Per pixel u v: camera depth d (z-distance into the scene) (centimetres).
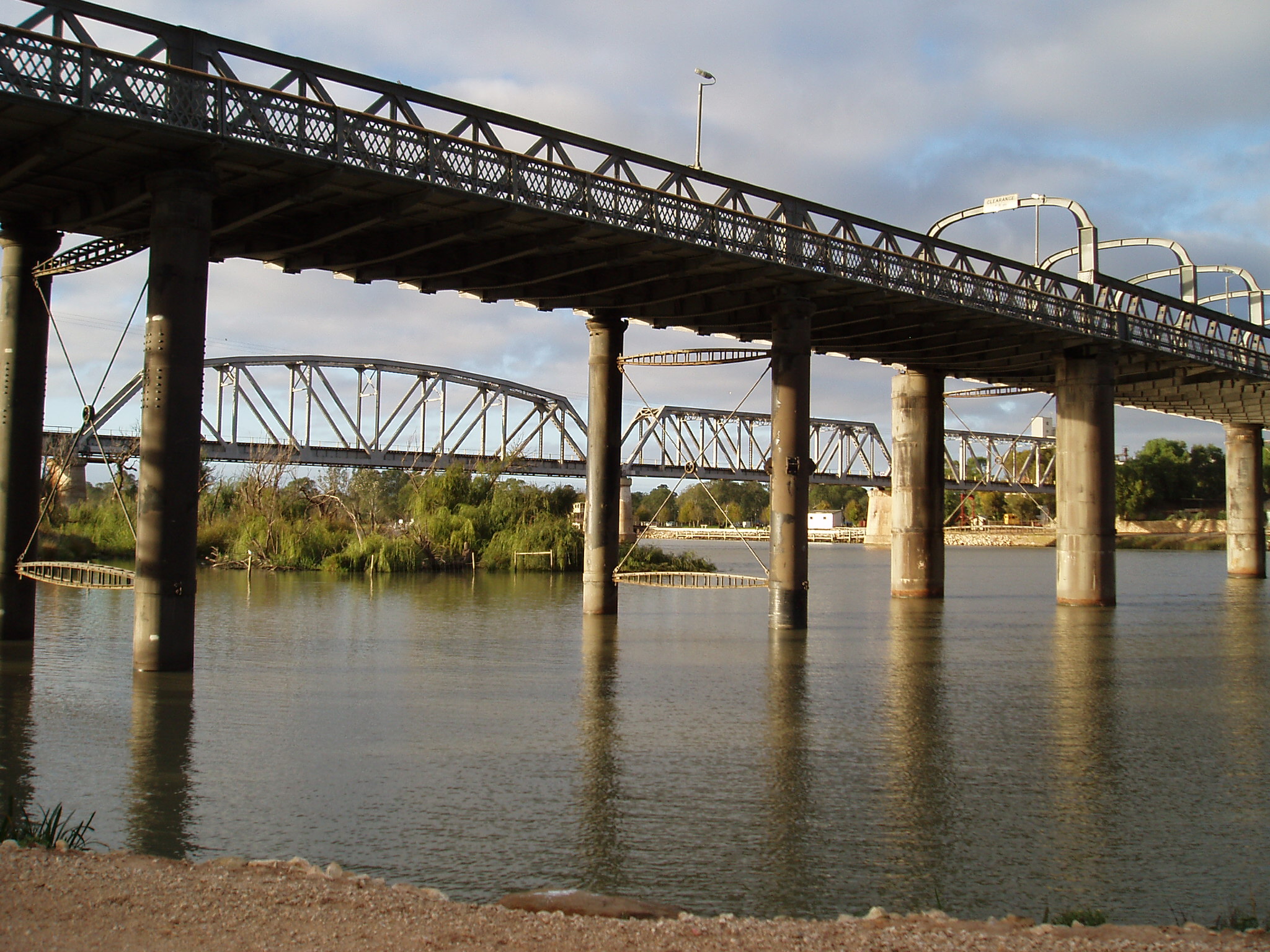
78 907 854
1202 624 3897
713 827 1344
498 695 2264
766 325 3834
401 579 6016
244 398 11094
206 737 1817
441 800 1448
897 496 5041
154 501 2273
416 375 12638
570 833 1311
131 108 2012
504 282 3177
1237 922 1027
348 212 2614
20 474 2744
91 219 2517
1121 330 4353
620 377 3762
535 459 13250
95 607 3903
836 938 850
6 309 2730
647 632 3469
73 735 1822
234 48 2208
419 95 2470
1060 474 4581
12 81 1891
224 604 4322
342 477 8575
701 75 3158
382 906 887
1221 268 6009
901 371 5009
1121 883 1169
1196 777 1623
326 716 2014
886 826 1362
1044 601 5022
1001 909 1091
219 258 2886
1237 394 5972
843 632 3581
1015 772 1648
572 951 797
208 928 817
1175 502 15925
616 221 2723
